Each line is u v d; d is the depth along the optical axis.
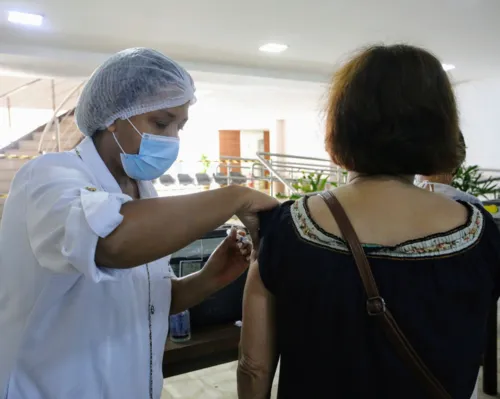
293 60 5.58
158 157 0.96
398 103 0.65
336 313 0.63
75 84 7.72
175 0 3.46
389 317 0.60
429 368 0.61
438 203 0.67
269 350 0.76
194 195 0.75
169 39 4.56
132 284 0.99
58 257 0.70
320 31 4.36
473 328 0.63
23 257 0.85
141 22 3.99
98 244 0.67
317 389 0.67
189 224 0.71
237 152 14.48
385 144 0.66
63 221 0.68
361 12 3.84
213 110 10.23
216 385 2.65
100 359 0.94
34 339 0.89
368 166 0.69
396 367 0.61
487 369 2.49
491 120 7.07
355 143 0.68
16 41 4.52
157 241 0.69
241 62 5.69
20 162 6.71
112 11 3.68
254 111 10.38
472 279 0.62
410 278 0.61
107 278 0.69
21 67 5.18
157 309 1.08
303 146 11.51
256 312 0.75
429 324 0.61
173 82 0.92
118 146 0.96
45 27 4.07
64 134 7.57
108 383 0.95
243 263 1.16
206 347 1.36
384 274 0.62
